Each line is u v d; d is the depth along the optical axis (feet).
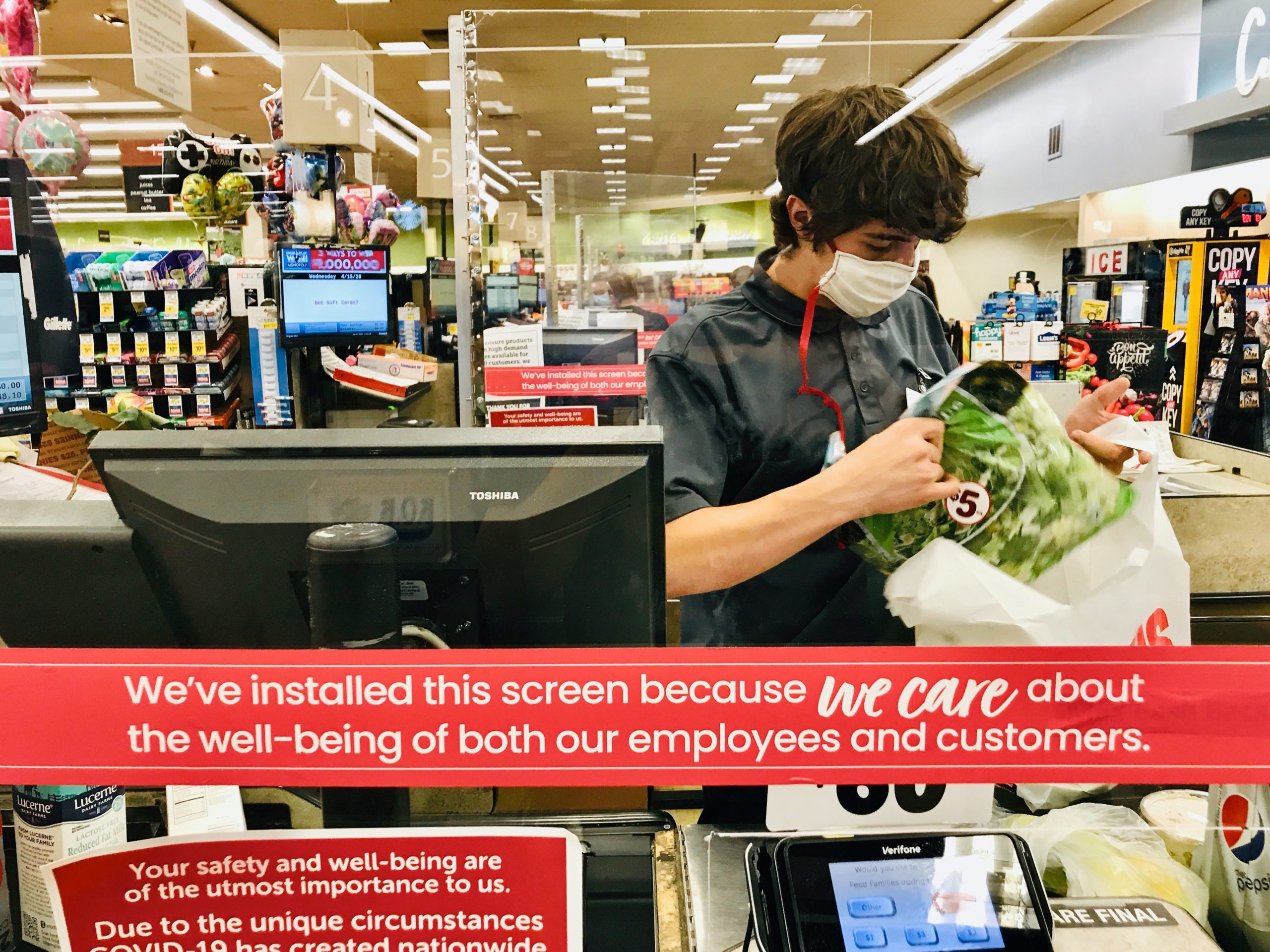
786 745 2.26
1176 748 2.27
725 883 2.34
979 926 2.22
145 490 2.31
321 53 11.35
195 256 10.89
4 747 2.28
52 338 3.68
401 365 11.39
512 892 2.33
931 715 2.26
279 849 2.29
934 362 3.09
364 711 2.24
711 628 2.68
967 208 2.74
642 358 5.56
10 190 3.42
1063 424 2.45
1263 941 2.31
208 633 2.41
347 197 12.68
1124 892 2.34
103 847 2.28
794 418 2.83
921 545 2.46
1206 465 3.62
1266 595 3.12
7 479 3.14
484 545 2.32
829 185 2.59
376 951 2.36
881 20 9.99
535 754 2.27
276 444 2.33
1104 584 2.38
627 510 2.34
